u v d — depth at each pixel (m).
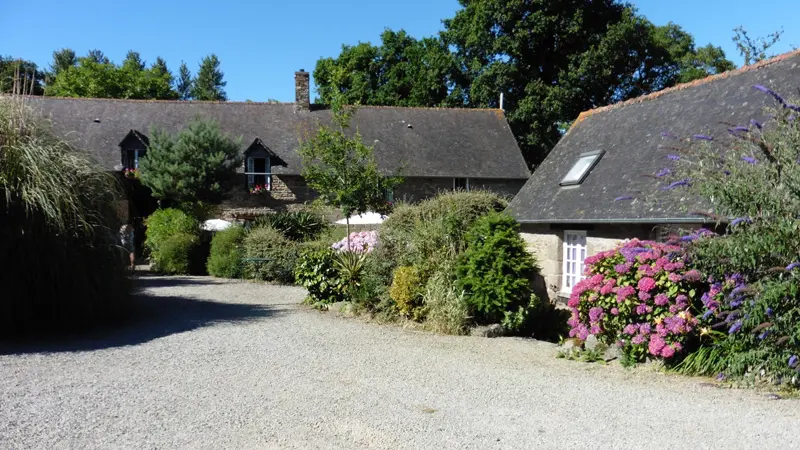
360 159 14.27
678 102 11.61
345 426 4.62
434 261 10.05
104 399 5.21
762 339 5.88
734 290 5.83
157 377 6.02
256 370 6.43
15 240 7.70
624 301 7.03
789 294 5.61
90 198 8.43
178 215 19.83
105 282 8.87
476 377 6.38
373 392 5.64
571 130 14.87
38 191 7.52
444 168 24.88
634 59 28.17
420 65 34.16
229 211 23.42
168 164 21.08
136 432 4.40
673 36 32.91
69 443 4.16
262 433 4.44
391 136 26.06
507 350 8.09
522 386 6.02
